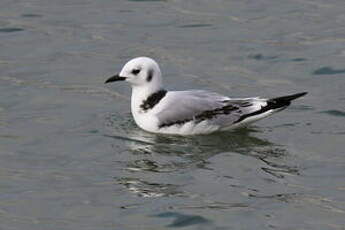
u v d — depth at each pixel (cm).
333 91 2069
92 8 2625
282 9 2589
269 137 1822
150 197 1567
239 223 1470
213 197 1562
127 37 2419
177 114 1820
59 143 1816
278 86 2108
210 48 2339
